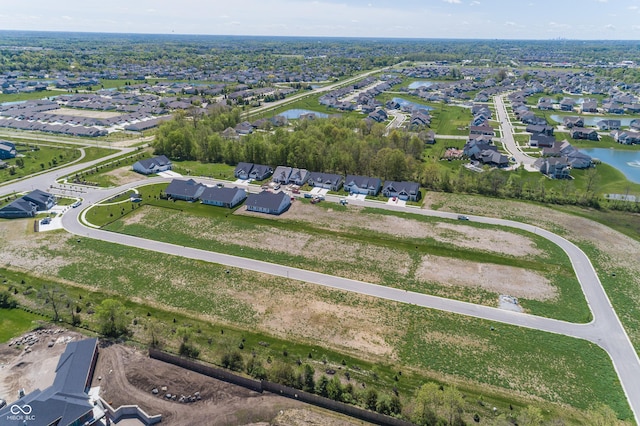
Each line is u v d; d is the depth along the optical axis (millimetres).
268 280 73438
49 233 89438
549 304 67500
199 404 48219
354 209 103750
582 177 128000
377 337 59969
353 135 147500
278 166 125938
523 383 52281
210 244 85875
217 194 106500
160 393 49656
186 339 57625
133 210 101625
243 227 93812
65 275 74250
